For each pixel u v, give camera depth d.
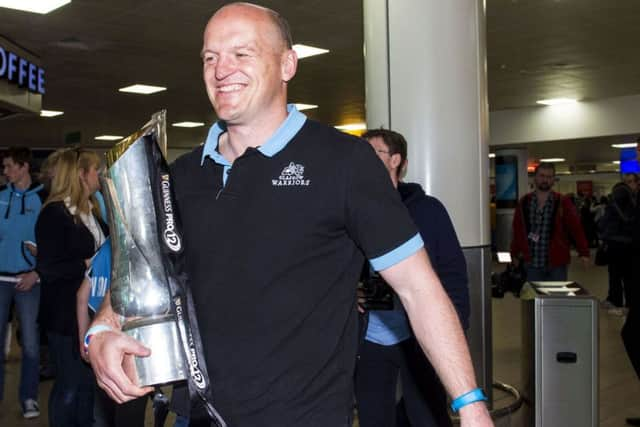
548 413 4.32
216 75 1.68
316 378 1.63
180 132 21.64
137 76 12.71
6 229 5.09
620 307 10.00
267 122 1.73
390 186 1.67
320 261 1.64
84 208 3.93
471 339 4.80
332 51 10.88
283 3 8.27
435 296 1.61
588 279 14.95
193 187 1.75
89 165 3.98
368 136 3.21
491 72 12.92
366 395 3.26
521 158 19.22
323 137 1.69
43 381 6.27
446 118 4.62
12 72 9.73
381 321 3.16
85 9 8.53
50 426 3.87
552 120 17.23
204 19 9.00
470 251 4.74
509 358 7.10
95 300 3.37
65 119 18.28
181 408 1.80
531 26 9.59
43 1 8.21
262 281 1.62
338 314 1.66
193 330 1.57
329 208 1.62
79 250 3.81
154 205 1.57
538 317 4.33
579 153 23.09
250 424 1.62
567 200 7.42
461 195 4.68
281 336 1.61
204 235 1.68
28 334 5.12
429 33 4.60
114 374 1.53
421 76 4.61
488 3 8.47
